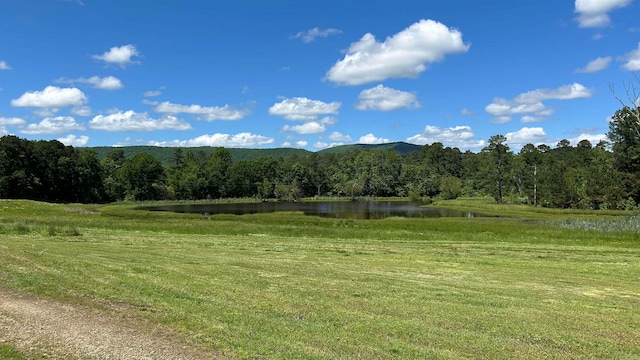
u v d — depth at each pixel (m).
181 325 7.18
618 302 10.55
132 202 113.56
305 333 7.28
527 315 9.04
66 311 7.60
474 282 12.41
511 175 101.25
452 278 12.91
